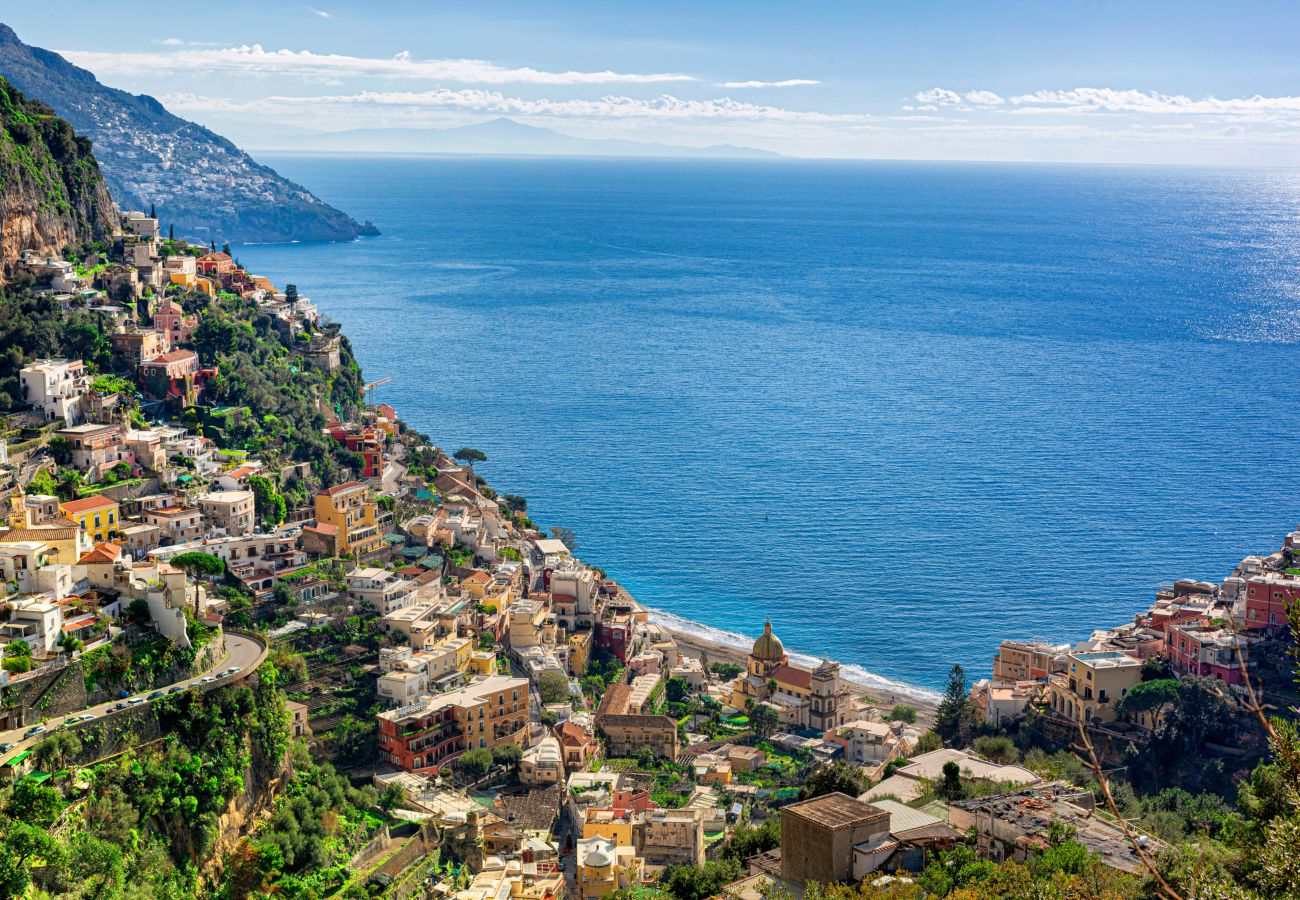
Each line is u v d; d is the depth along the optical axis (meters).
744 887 142.12
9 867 132.38
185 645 178.75
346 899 170.62
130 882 145.75
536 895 183.38
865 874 137.00
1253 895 89.38
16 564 183.88
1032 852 136.25
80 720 160.38
